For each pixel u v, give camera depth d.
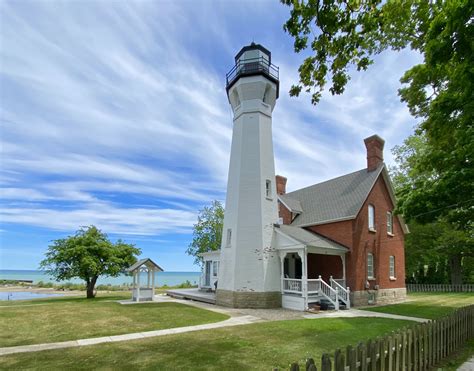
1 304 17.89
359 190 20.09
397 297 21.06
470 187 8.24
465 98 6.96
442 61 6.13
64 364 6.23
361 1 5.31
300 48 5.65
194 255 35.50
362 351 4.12
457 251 27.42
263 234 16.67
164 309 14.19
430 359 6.06
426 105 9.82
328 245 17.14
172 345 7.67
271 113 19.06
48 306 15.00
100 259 20.97
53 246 20.11
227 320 11.61
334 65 6.04
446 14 5.76
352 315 13.51
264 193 17.34
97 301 17.98
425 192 9.24
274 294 16.31
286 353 6.95
